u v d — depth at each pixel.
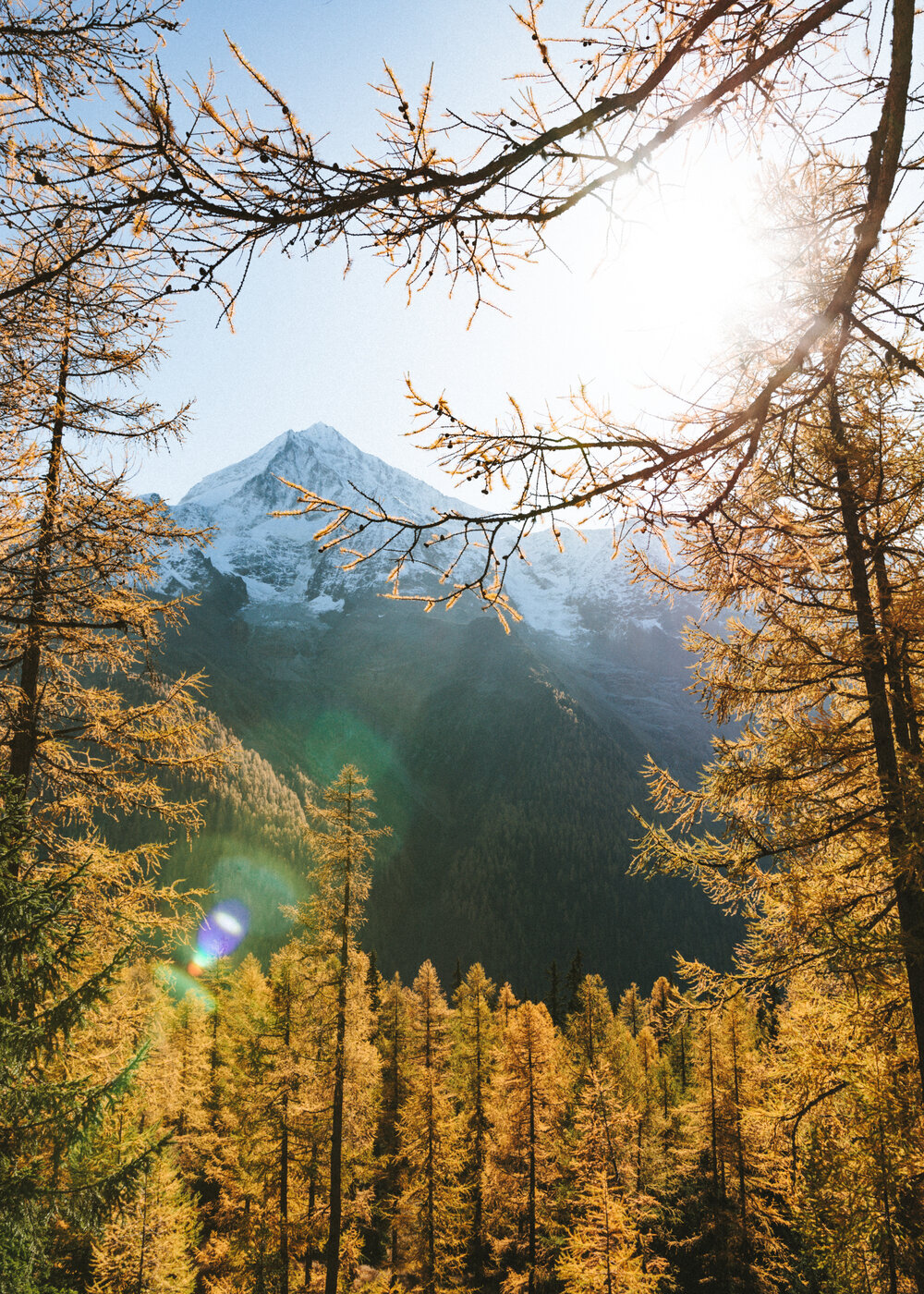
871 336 2.37
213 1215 24.20
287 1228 18.64
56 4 2.62
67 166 1.76
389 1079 29.61
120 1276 10.88
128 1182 5.29
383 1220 26.83
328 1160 18.38
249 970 30.39
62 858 7.32
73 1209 5.05
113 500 7.05
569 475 2.41
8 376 5.00
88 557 6.82
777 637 6.63
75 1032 6.32
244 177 1.76
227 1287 17.83
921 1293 6.39
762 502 2.78
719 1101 20.83
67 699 7.99
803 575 3.27
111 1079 5.52
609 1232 12.20
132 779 8.23
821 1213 6.85
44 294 3.11
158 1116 15.95
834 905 6.72
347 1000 16.97
